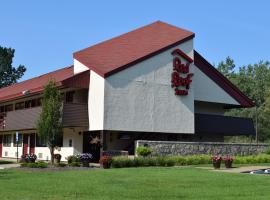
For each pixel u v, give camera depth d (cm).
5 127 3866
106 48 3606
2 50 8050
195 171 2294
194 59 3794
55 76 3953
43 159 3662
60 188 1584
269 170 2470
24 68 8244
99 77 3083
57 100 2872
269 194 1489
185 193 1491
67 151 3416
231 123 3966
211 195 1453
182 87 3431
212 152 3406
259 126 7262
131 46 3516
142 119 3203
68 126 3059
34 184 1706
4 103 4338
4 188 1590
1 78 8000
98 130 3088
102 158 2631
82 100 3300
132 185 1686
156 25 3866
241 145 3616
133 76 3178
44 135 2831
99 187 1619
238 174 2161
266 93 8494
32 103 3903
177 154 3181
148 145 3047
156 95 3284
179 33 3525
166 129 3325
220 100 3956
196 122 3700
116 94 3091
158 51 3303
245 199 1369
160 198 1381
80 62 3300
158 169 2414
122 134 3328
